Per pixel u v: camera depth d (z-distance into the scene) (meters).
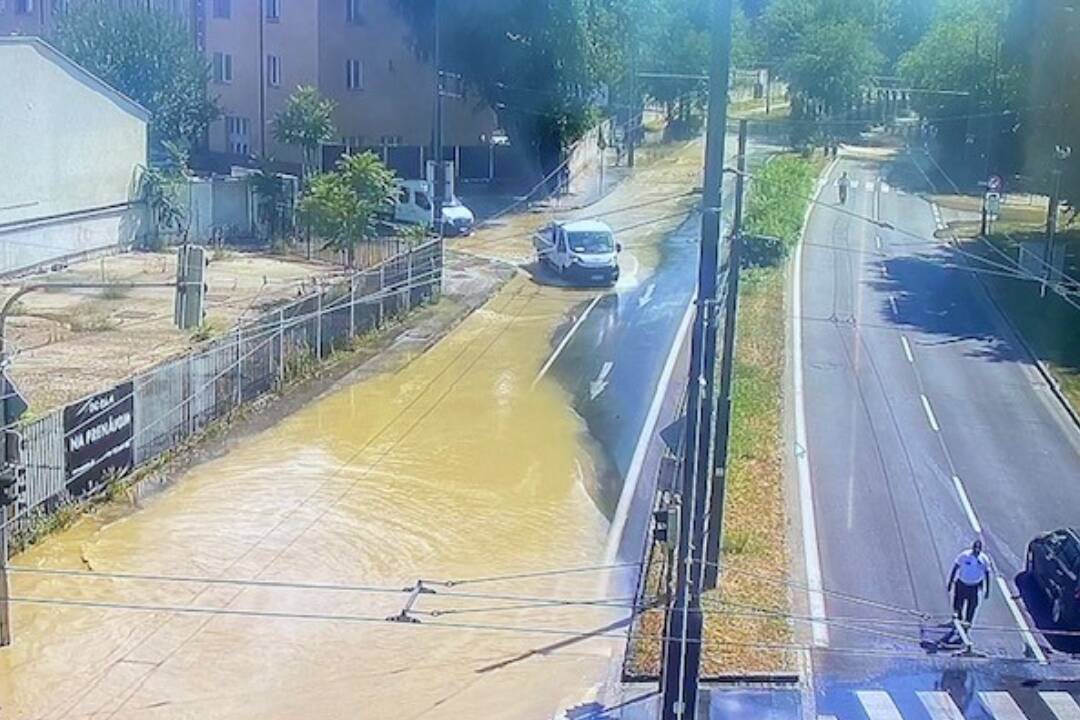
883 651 20.73
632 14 72.19
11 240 44.66
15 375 32.50
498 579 23.52
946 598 22.81
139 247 51.91
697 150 85.50
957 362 38.28
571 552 25.03
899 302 45.88
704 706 18.81
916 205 66.62
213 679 19.66
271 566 23.75
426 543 25.14
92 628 21.14
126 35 59.88
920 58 89.56
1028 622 22.11
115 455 26.94
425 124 67.69
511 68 66.88
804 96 89.88
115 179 50.22
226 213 55.31
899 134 93.94
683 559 14.83
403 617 19.67
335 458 29.77
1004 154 70.62
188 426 29.92
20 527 23.80
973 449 30.73
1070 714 19.02
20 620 21.20
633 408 34.19
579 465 29.98
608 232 49.75
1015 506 27.23
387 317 41.53
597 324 43.09
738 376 35.19
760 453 29.66
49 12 72.62
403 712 18.84
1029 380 36.78
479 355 38.81
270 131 65.50
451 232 57.84
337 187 49.31
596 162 77.50
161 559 23.81
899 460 29.73
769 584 22.80
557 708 19.03
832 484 27.95
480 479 28.84
